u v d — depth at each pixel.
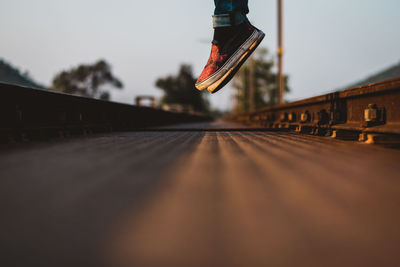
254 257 0.53
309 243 0.58
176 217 0.70
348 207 0.77
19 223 0.66
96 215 0.71
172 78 69.44
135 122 6.08
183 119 16.98
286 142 2.39
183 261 0.51
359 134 2.58
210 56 2.89
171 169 1.24
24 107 2.61
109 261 0.51
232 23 2.67
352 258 0.52
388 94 2.19
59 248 0.56
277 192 0.90
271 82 45.56
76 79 71.75
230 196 0.86
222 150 1.84
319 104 3.49
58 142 2.40
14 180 1.03
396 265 0.50
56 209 0.75
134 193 0.88
